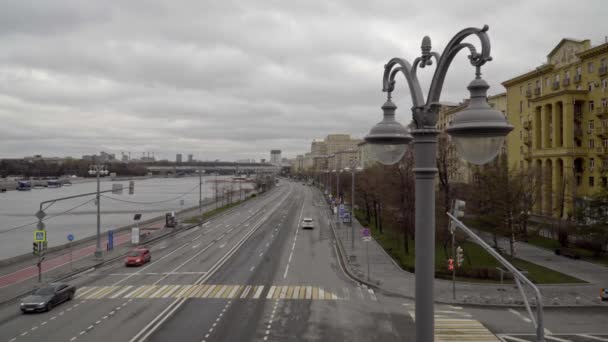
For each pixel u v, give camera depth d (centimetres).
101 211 11269
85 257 4247
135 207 12475
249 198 12988
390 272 3616
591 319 2461
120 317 2427
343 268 3816
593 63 6088
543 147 6825
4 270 3669
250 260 4141
